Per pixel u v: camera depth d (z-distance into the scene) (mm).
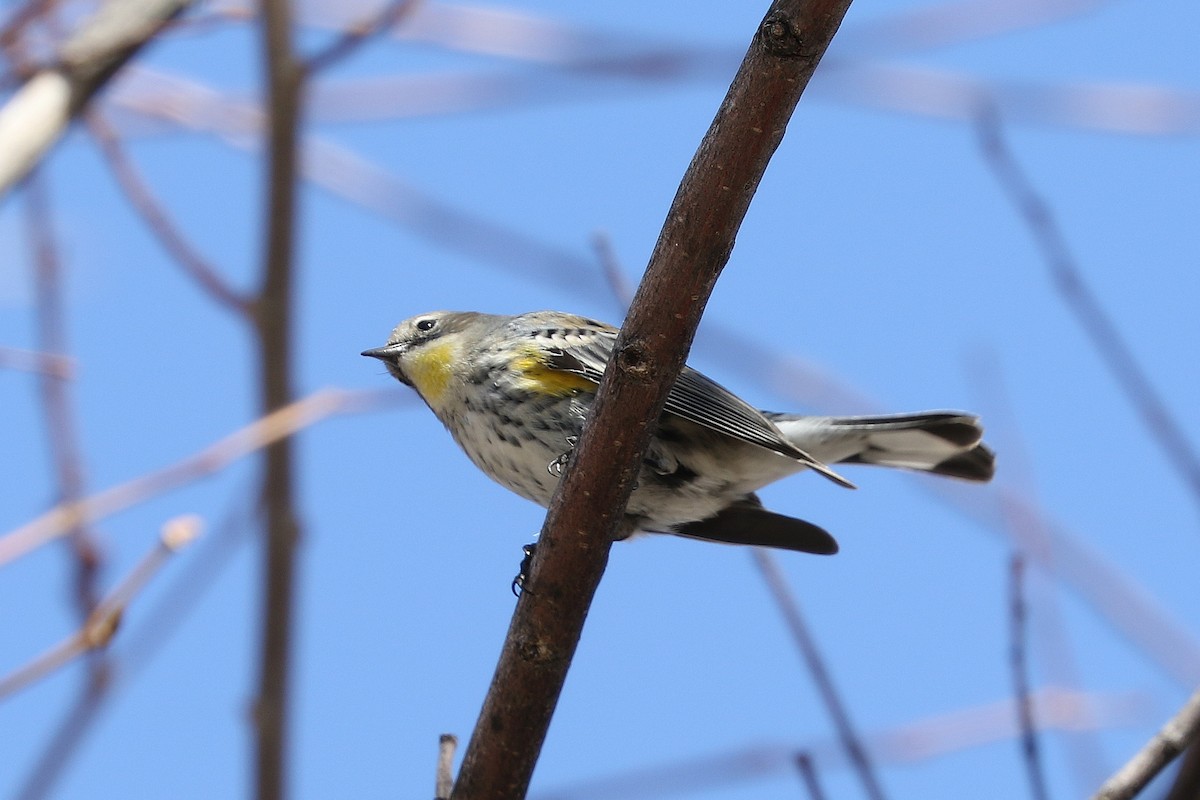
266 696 9492
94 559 7387
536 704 7738
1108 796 6762
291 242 10109
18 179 9352
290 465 9844
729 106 6711
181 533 6914
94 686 6809
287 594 9672
